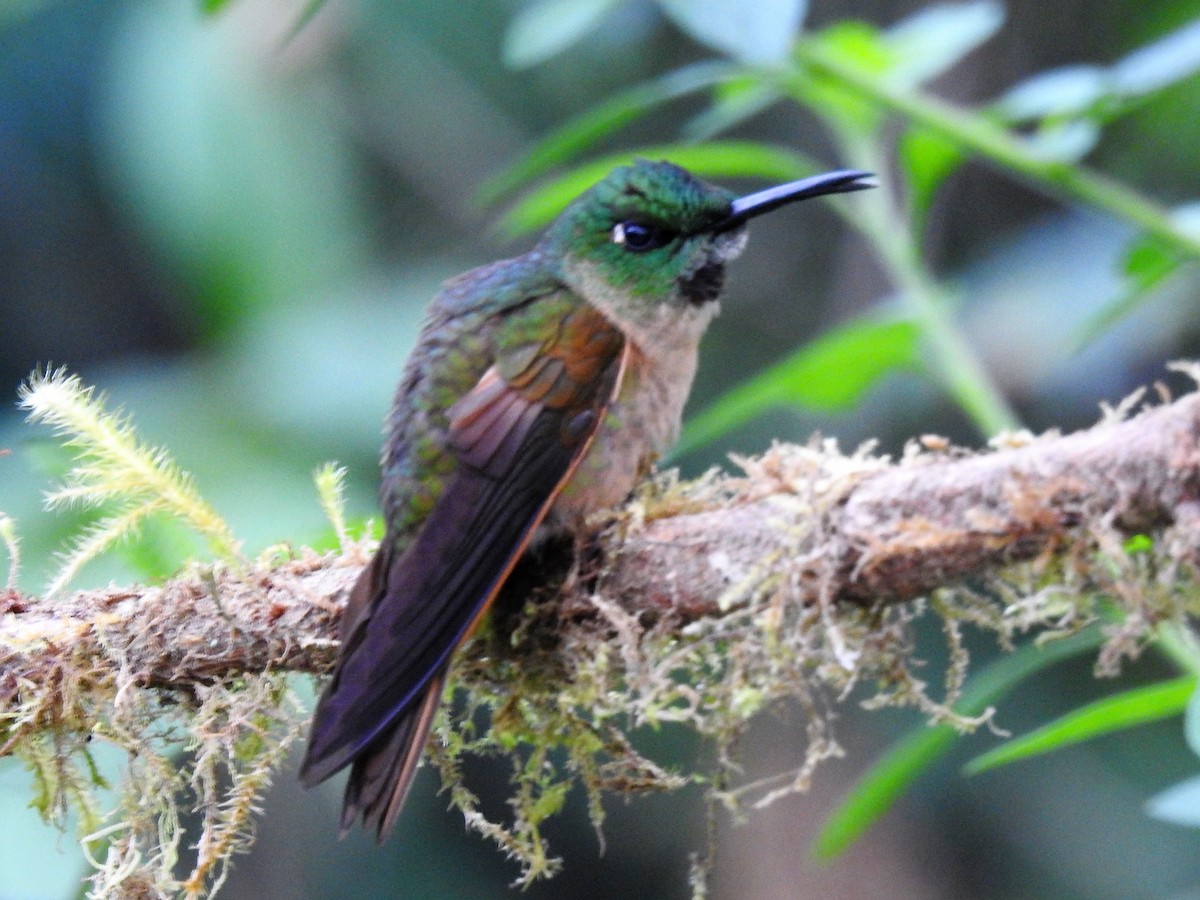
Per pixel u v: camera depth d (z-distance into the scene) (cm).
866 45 841
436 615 566
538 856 596
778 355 1486
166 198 1138
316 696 624
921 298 812
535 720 595
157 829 600
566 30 803
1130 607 481
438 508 595
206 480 1041
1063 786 1348
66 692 588
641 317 675
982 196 1495
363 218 1364
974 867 1339
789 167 844
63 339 1452
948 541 507
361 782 536
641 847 1351
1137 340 1154
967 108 1484
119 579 779
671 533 566
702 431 820
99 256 1456
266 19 1169
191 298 1154
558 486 608
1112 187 755
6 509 908
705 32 746
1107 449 486
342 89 1373
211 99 1145
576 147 832
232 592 593
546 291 673
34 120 1435
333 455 1087
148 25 1170
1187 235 735
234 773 579
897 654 541
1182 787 594
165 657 591
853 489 527
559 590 589
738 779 1353
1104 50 1473
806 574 532
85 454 582
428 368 648
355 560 615
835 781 1323
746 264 1524
